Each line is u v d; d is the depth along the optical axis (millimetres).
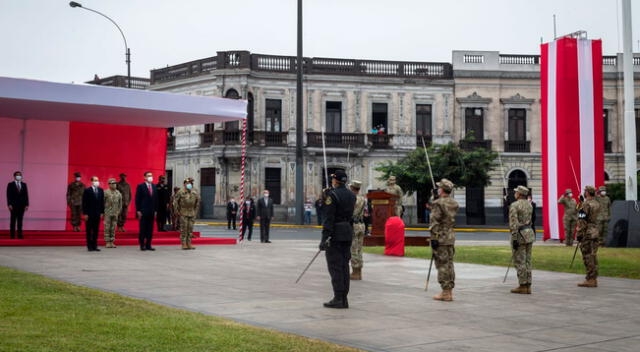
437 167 39906
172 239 21109
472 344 7238
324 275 13398
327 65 45375
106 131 22906
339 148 44688
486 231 37375
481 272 14805
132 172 23328
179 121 22188
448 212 10484
